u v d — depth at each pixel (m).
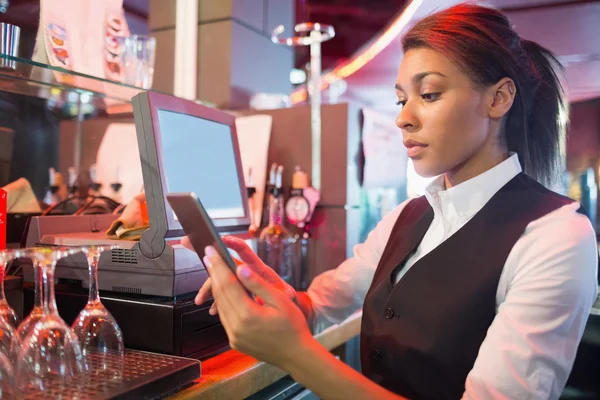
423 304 0.96
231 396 1.03
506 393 0.79
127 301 1.11
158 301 1.10
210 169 1.32
